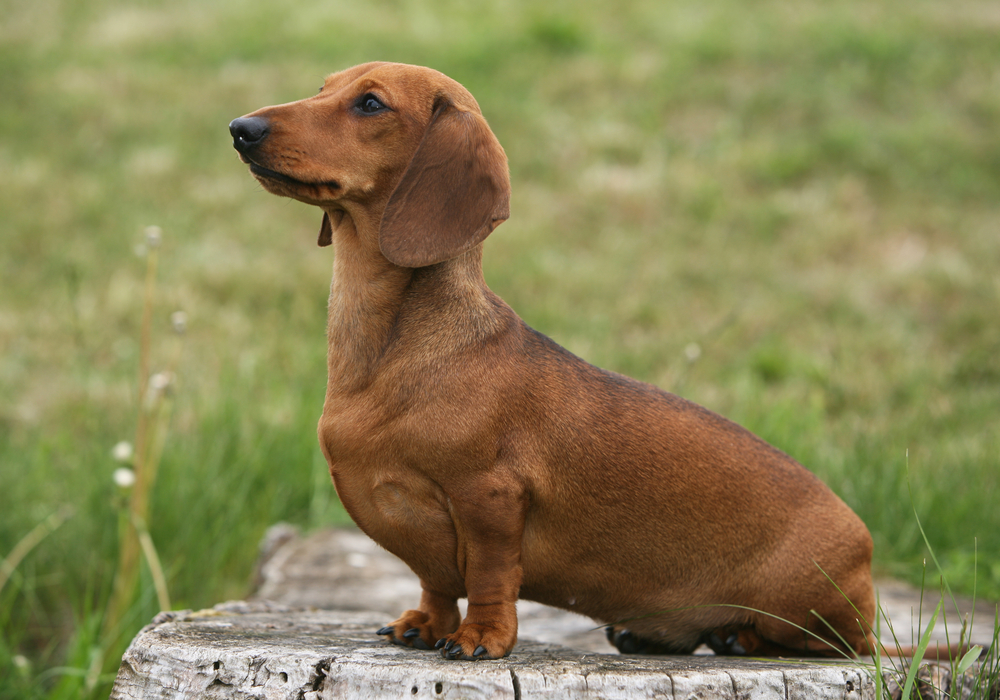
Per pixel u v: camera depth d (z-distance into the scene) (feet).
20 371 30.01
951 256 39.55
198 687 9.58
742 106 50.78
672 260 39.34
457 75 52.54
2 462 22.29
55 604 19.44
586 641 14.40
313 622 12.62
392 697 9.11
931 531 19.93
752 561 11.15
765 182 45.60
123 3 63.77
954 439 24.73
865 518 20.24
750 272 38.65
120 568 16.89
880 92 51.60
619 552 10.93
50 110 49.80
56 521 19.86
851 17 58.85
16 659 15.64
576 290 36.60
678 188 44.45
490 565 10.04
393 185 10.36
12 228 39.58
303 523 21.88
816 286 37.70
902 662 10.82
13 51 55.57
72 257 37.65
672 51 56.03
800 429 23.67
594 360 29.96
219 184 44.70
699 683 9.43
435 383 9.88
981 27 57.67
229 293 35.63
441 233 9.98
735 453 11.11
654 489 10.71
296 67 53.88
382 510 10.16
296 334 31.60
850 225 41.60
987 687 10.73
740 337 33.86
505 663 9.64
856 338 33.37
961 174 45.27
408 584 17.95
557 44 56.90
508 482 9.95
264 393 25.62
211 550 20.04
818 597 11.13
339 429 10.10
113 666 15.80
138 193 43.37
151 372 28.58
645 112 50.31
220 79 53.16
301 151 9.86
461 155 10.15
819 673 9.89
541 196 43.93
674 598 11.30
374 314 10.26
